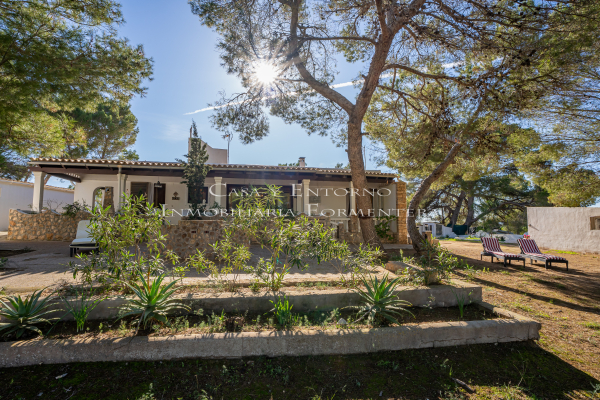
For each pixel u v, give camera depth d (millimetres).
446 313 4121
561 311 4699
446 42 7957
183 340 2945
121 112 20062
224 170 12555
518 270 8008
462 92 8828
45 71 6488
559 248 12828
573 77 7254
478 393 2662
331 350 3119
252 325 3439
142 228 3746
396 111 10445
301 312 3986
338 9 8953
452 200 32219
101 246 3688
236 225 4512
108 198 13172
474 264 8875
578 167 9656
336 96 9188
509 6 6941
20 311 3080
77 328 3236
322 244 4328
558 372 3057
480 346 3447
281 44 9141
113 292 3936
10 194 16750
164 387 2574
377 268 6191
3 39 6000
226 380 2684
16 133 7641
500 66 7418
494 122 8375
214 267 4648
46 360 2809
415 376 2875
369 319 3539
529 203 26812
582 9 6035
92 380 2625
